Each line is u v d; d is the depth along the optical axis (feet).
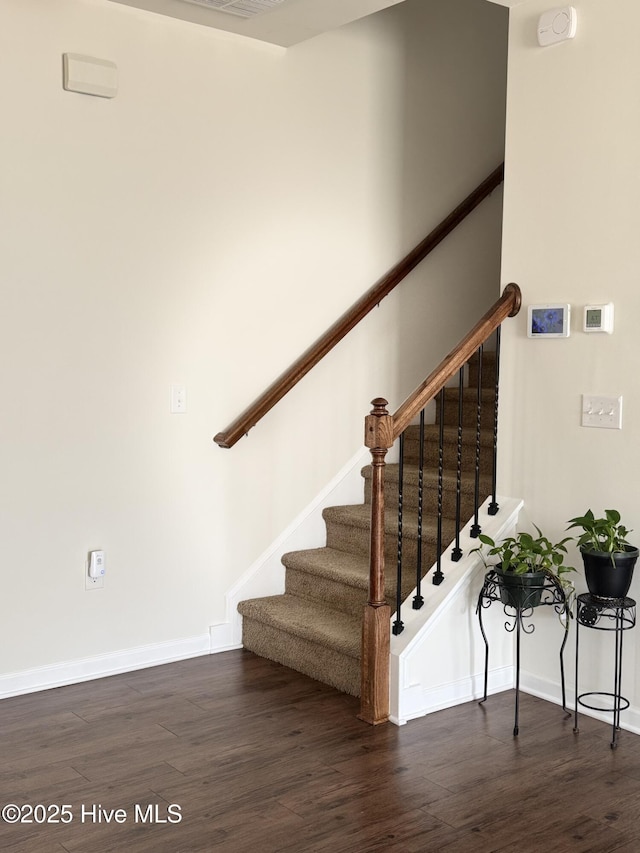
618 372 9.73
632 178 9.50
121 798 8.02
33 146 10.16
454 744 9.20
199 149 11.46
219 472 12.02
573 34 9.93
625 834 7.50
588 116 9.89
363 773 8.53
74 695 10.48
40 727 9.55
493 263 15.25
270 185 12.21
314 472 13.11
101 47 10.56
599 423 9.91
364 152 13.23
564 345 10.27
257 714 9.93
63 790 8.16
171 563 11.66
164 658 11.64
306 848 7.23
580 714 10.11
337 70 12.81
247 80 11.85
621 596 9.18
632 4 9.41
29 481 10.41
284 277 12.46
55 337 10.47
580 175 10.01
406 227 13.87
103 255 10.76
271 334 12.39
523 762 8.80
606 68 9.68
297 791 8.17
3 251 10.03
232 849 7.21
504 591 9.61
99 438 10.91
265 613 11.68
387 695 9.77
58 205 10.38
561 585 9.68
